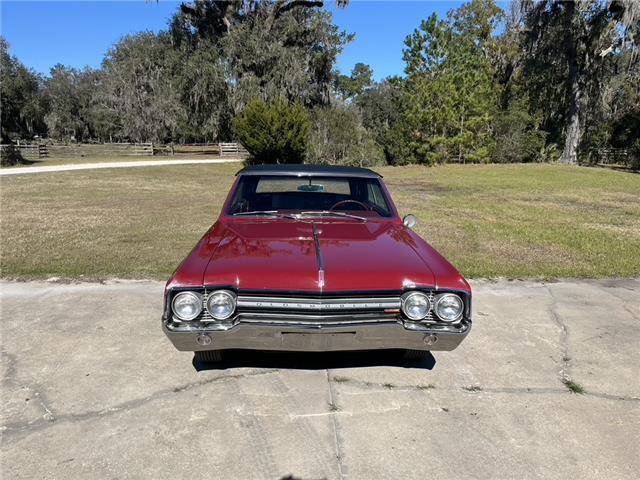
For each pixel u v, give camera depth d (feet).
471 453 9.09
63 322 15.06
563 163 108.37
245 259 10.31
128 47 145.79
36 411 10.22
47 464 8.60
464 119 95.25
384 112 176.96
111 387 11.20
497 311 16.83
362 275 9.89
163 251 24.36
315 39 121.39
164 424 9.81
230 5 119.65
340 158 86.38
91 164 94.38
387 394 11.08
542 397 11.16
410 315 9.95
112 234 28.71
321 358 12.64
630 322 16.02
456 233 30.76
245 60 113.39
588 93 110.32
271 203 14.19
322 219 13.43
